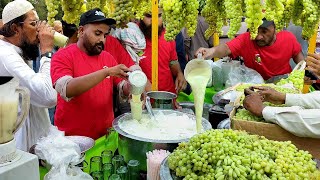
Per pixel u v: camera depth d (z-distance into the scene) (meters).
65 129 2.19
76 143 1.43
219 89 2.86
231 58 3.19
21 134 2.08
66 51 2.19
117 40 2.82
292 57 3.16
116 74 1.89
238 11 1.73
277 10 1.69
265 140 1.30
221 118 2.01
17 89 1.11
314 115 1.43
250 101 1.63
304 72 2.38
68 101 2.07
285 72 3.10
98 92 2.18
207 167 1.12
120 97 2.29
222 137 1.21
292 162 1.16
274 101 1.75
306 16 2.03
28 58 2.08
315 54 2.19
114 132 1.78
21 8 1.93
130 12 1.75
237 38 3.08
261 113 1.58
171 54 3.15
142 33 2.94
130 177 1.36
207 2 2.04
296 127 1.45
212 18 2.13
